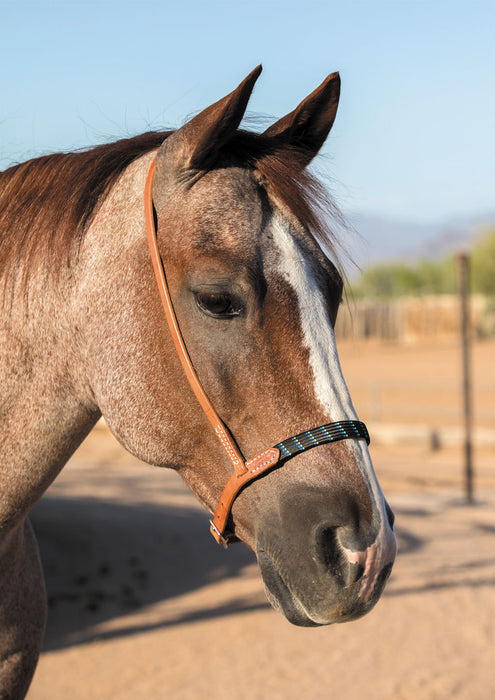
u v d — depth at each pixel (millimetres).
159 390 1635
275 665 4316
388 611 5105
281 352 1542
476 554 6383
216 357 1552
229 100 1509
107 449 11758
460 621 4922
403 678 4145
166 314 1596
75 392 1817
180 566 5891
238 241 1548
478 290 42750
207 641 4629
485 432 12258
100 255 1732
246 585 5539
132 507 7414
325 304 1597
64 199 1782
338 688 4031
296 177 1664
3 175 1949
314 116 1839
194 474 1691
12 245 1814
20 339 1803
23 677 1960
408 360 25094
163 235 1620
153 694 3955
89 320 1731
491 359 24938
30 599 1986
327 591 1448
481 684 4074
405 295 50656
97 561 5855
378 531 1483
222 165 1649
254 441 1555
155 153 1783
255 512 1574
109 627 4805
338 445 1537
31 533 2082
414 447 12133
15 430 1819
